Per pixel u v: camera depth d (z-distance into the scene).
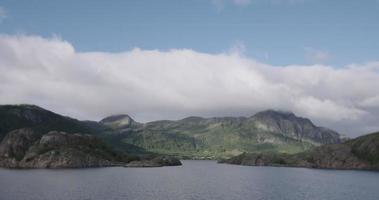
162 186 177.38
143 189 161.88
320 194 153.50
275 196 145.00
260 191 161.50
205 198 137.12
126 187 167.62
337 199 139.12
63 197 131.00
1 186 163.38
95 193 143.38
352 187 183.50
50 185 169.12
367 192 161.75
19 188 156.25
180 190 161.50
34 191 146.50
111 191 151.12
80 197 131.88
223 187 177.62
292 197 142.75
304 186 186.50
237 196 143.62
